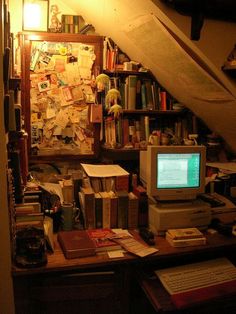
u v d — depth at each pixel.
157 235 1.97
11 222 1.58
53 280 1.67
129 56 2.83
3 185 1.50
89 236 1.85
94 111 2.80
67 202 2.10
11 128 1.65
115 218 2.05
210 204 2.14
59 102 2.77
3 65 1.49
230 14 1.52
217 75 1.78
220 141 2.97
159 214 1.94
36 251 1.61
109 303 1.76
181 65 1.99
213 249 1.86
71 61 2.75
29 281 1.64
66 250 1.67
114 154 2.91
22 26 2.67
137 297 1.92
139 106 2.88
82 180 2.15
